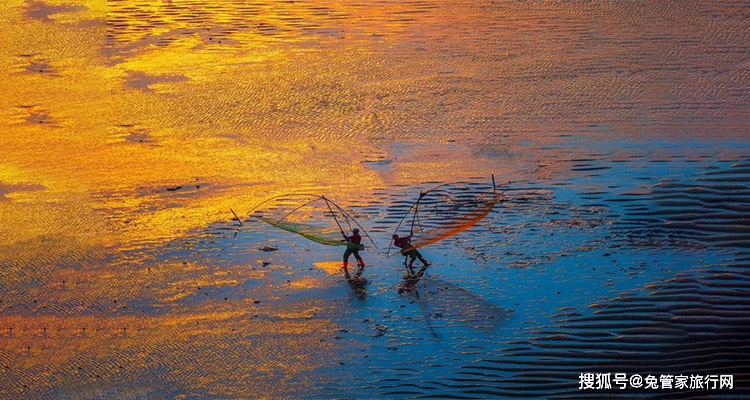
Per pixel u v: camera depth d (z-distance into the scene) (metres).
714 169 44.25
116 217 43.66
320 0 78.44
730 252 37.66
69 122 55.22
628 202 42.38
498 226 41.28
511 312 34.16
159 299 36.41
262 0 78.62
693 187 42.59
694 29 67.19
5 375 31.62
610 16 70.81
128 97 58.69
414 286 36.66
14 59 65.62
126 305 36.03
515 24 69.94
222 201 45.06
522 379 29.78
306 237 39.91
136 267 39.03
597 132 50.72
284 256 39.84
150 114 56.09
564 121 52.59
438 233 40.09
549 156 48.09
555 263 37.69
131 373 31.53
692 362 30.02
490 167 47.28
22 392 30.61
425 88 58.41
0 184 47.22
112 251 40.47
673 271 36.25
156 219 43.44
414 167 47.81
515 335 32.50
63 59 65.62
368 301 35.69
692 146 47.94
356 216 42.81
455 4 75.75
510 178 45.88
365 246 40.19
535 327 32.91
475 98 56.53
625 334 31.89
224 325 34.34
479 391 29.34
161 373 31.45
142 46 68.00
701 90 56.03
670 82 57.50
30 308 36.00
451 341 32.47
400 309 34.97
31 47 68.00
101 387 30.73
